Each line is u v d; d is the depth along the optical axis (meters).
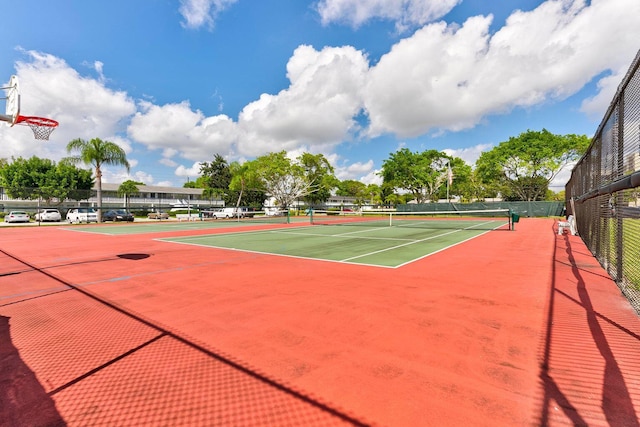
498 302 4.96
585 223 11.91
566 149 37.19
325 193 56.91
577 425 2.22
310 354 3.29
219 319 4.32
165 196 67.31
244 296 5.38
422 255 9.55
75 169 45.47
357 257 9.23
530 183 40.19
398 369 2.98
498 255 9.55
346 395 2.59
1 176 42.72
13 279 6.82
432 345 3.47
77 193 39.78
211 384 2.78
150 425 2.28
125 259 9.19
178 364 3.12
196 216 41.66
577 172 14.34
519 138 39.94
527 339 3.61
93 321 4.31
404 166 45.84
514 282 6.23
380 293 5.48
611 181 6.28
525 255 9.55
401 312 4.51
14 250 11.28
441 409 2.40
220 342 3.60
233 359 3.21
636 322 4.11
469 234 16.44
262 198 61.00
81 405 2.51
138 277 6.89
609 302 4.94
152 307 4.87
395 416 2.32
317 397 2.57
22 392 2.69
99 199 30.27
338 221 31.66
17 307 4.93
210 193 63.09
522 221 28.89
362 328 3.96
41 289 5.98
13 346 3.56
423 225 24.12
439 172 46.16
